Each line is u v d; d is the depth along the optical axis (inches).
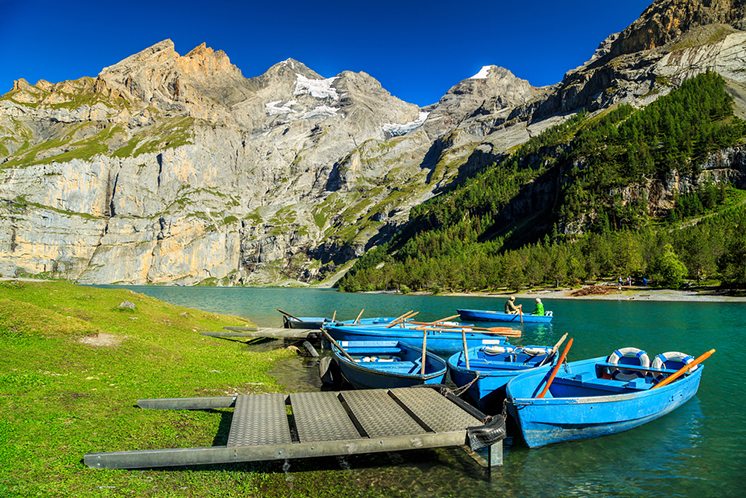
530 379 770.2
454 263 6791.3
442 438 554.9
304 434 553.9
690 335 1699.1
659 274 4210.1
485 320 2448.3
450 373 914.7
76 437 539.5
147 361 942.4
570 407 644.7
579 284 5059.1
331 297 6136.8
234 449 507.8
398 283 7578.7
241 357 1202.0
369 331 1460.4
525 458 611.8
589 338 1678.2
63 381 730.2
